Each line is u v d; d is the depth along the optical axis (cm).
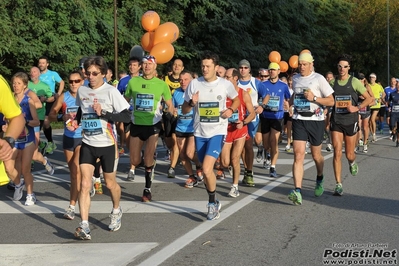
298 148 954
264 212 908
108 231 796
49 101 1482
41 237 768
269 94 1286
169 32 1408
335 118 1045
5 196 1059
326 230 790
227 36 3900
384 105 2512
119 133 1605
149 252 691
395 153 1752
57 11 2967
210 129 856
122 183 1197
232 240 742
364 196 1037
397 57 6303
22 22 2895
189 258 667
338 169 1044
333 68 5991
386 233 771
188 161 1145
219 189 1120
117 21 3319
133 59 1327
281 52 4275
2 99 504
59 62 3058
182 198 1033
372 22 6188
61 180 1233
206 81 856
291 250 696
